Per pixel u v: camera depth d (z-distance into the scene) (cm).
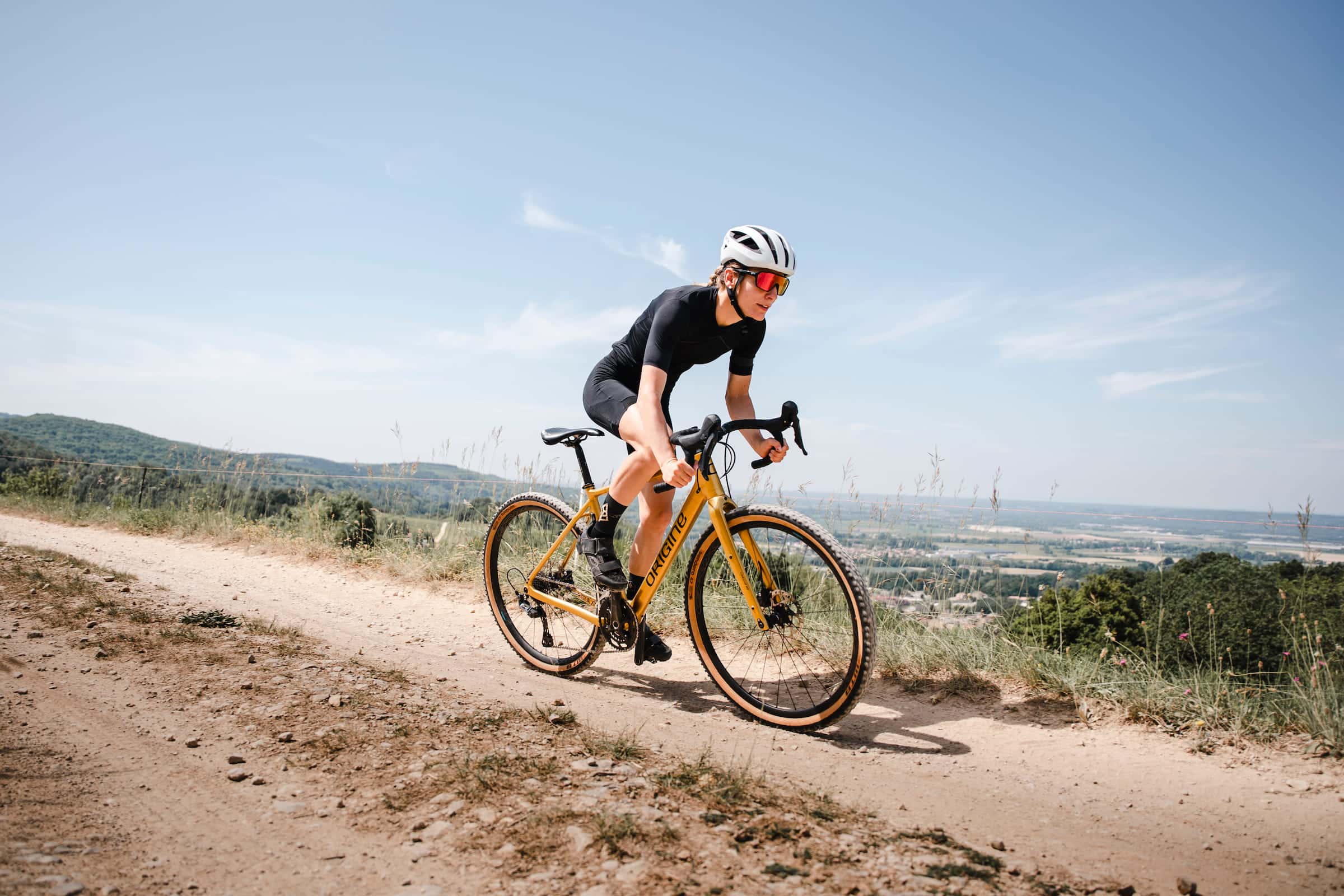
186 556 823
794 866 158
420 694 287
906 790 230
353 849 166
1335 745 255
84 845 160
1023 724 304
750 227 310
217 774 209
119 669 309
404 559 745
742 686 319
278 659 325
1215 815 215
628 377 361
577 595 382
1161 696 302
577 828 171
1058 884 161
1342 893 167
